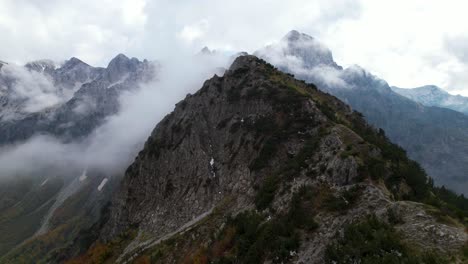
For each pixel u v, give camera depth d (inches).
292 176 2810.0
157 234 3978.8
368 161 2409.0
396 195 2182.6
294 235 2032.5
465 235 1460.4
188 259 2817.4
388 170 2407.7
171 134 5295.3
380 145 3061.0
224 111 4773.6
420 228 1590.8
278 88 4320.9
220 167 4146.2
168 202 4392.2
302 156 2967.5
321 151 2844.5
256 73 4822.8
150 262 3201.3
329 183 2391.7
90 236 6127.0
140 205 4921.3
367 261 1456.7
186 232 3356.3
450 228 1525.6
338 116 3836.1
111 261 4023.1
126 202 5187.0
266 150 3590.1
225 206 3459.6
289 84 4554.6
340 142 2773.1
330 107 4077.3
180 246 3176.7
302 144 3329.2
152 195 4857.3
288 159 3302.2
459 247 1405.0
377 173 2273.6
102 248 4426.7
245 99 4542.3
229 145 4281.5
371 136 3339.1
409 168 2576.3
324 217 2066.9
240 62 5270.7
